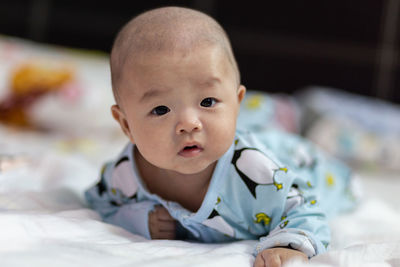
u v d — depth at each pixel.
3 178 1.06
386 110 2.27
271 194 0.83
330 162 1.26
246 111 1.89
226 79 0.75
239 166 0.84
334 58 2.68
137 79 0.74
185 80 0.71
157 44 0.72
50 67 2.06
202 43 0.73
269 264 0.68
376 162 1.95
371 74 2.68
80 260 0.59
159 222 0.89
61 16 2.55
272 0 2.63
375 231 1.04
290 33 2.66
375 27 2.67
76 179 1.21
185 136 0.73
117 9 2.58
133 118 0.76
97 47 2.58
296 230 0.76
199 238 0.90
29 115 1.96
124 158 0.94
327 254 0.68
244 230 0.89
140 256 0.65
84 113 1.97
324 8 2.65
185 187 0.87
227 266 0.64
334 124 2.02
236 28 2.63
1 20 2.50
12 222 0.68
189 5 2.60
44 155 1.35
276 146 1.24
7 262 0.55
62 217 0.78
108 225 0.82
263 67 2.66
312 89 2.68
